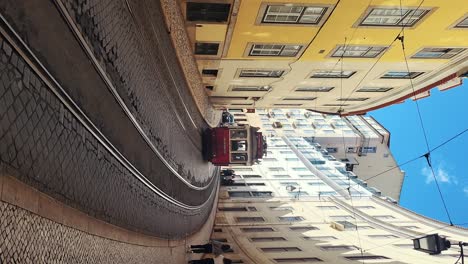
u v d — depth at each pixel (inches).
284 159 2233.0
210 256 979.9
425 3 643.5
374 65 872.3
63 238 356.2
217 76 966.4
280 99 1202.6
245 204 1630.2
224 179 1889.8
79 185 403.5
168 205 746.2
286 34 738.8
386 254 1008.9
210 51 834.2
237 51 820.0
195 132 1029.2
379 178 2667.3
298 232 1305.4
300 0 632.4
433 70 904.9
